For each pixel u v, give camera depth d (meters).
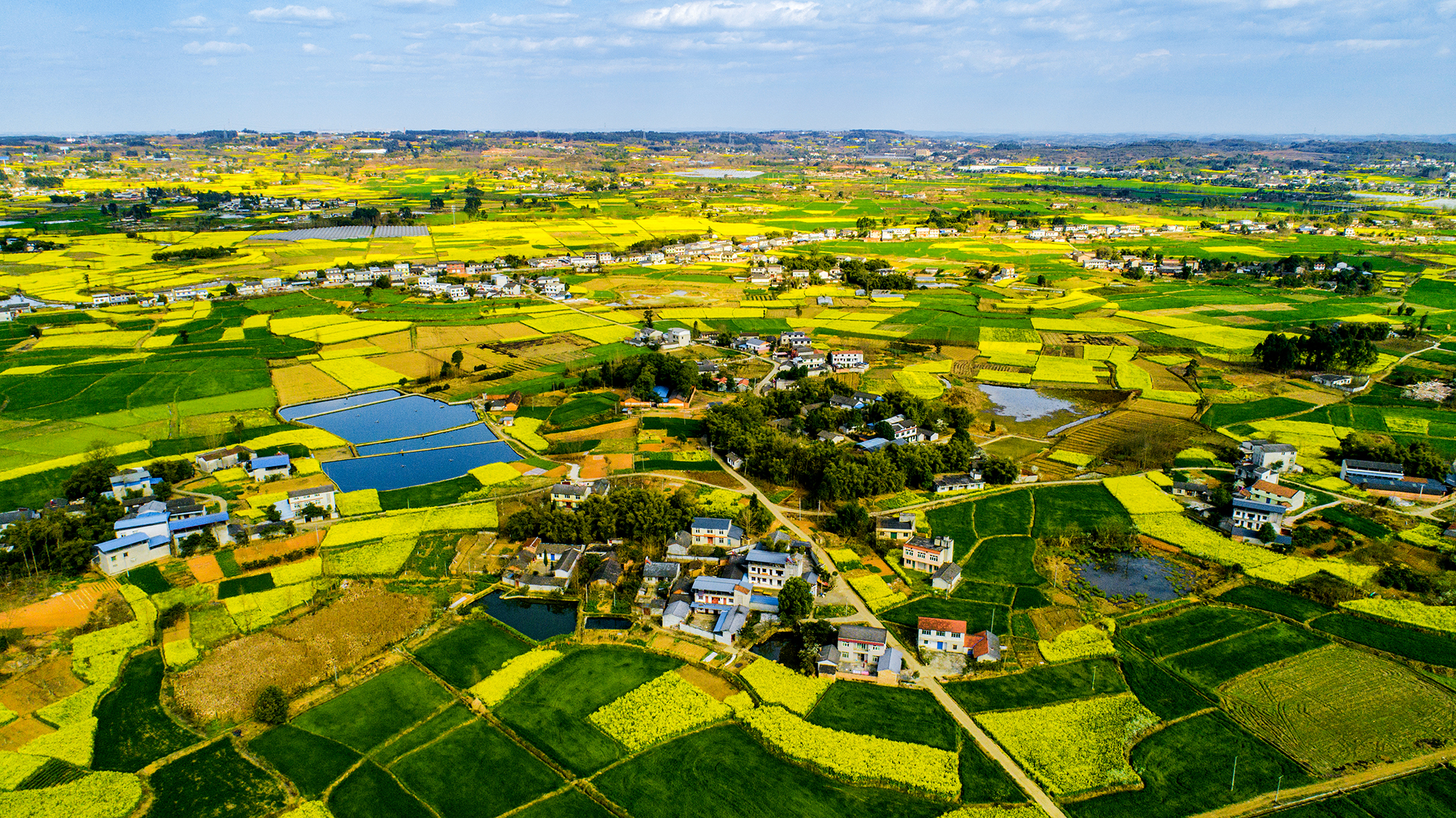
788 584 121.06
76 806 86.69
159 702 103.75
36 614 122.12
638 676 109.31
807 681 107.88
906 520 146.12
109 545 132.75
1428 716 99.88
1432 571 131.12
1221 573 133.00
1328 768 92.25
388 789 90.12
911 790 90.12
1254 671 108.62
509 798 89.31
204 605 124.31
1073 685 106.75
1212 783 90.38
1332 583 127.06
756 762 94.31
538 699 104.56
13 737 97.56
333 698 104.81
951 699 104.62
